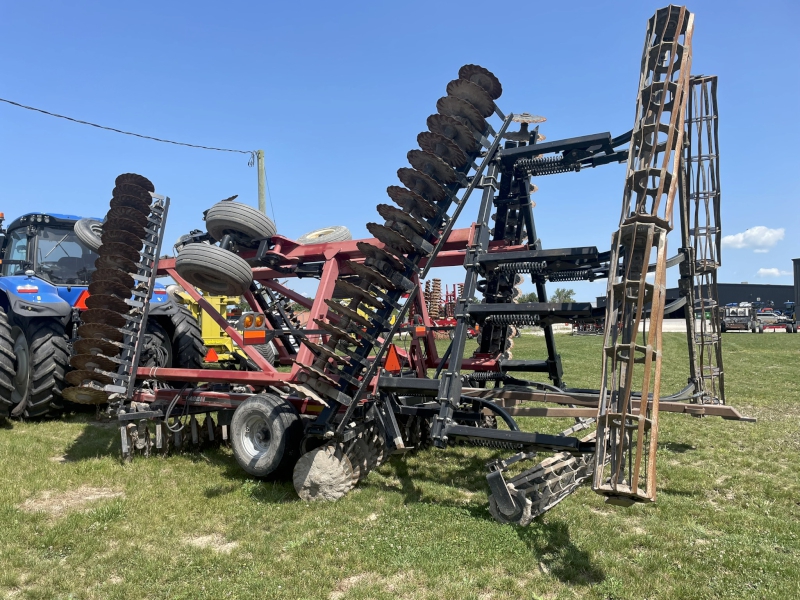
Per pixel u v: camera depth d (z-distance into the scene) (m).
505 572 3.12
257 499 4.30
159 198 5.87
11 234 8.49
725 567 3.21
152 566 3.16
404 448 4.65
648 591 2.92
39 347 6.79
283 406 4.71
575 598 2.85
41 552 3.37
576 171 4.96
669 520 3.94
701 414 4.96
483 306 4.20
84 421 7.25
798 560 3.27
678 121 3.68
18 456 5.38
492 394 5.53
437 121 4.48
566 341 26.33
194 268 4.91
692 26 3.95
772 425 7.10
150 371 5.68
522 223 5.94
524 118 5.02
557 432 6.60
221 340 11.72
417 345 6.23
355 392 4.66
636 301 3.34
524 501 3.68
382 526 3.74
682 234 5.71
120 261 5.49
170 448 5.80
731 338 27.84
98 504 4.10
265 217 5.39
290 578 3.03
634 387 6.00
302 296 6.16
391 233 4.28
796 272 48.03
